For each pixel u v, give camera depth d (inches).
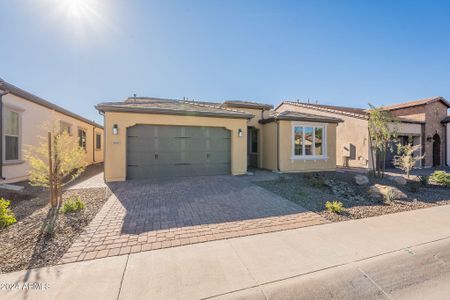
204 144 395.2
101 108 329.7
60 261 118.3
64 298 89.7
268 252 131.0
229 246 138.0
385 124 409.4
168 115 366.0
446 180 339.6
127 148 352.5
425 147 602.2
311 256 127.0
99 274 106.6
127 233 155.3
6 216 159.3
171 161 375.2
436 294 98.7
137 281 101.5
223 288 97.9
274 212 205.5
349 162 568.7
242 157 413.7
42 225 164.1
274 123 474.9
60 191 222.1
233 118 406.3
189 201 236.5
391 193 260.7
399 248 139.1
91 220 178.5
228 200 241.6
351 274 111.3
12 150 334.3
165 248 134.7
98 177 392.2
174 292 94.5
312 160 479.2
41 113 399.5
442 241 150.6
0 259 118.7
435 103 629.9
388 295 97.7
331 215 200.1
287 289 98.8
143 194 263.7
